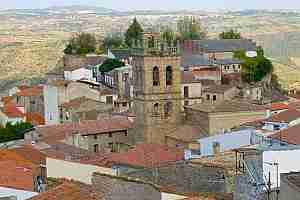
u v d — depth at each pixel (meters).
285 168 55.53
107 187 57.41
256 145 78.56
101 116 162.75
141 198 55.31
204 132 126.31
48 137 133.12
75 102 169.88
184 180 60.84
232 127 124.25
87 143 136.88
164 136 133.12
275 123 113.00
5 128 152.88
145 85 133.50
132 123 141.50
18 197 68.38
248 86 186.00
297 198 43.59
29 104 190.25
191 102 172.25
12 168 79.56
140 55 133.88
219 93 175.00
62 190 57.75
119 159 92.06
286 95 194.12
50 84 179.25
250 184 53.41
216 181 58.53
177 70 135.12
